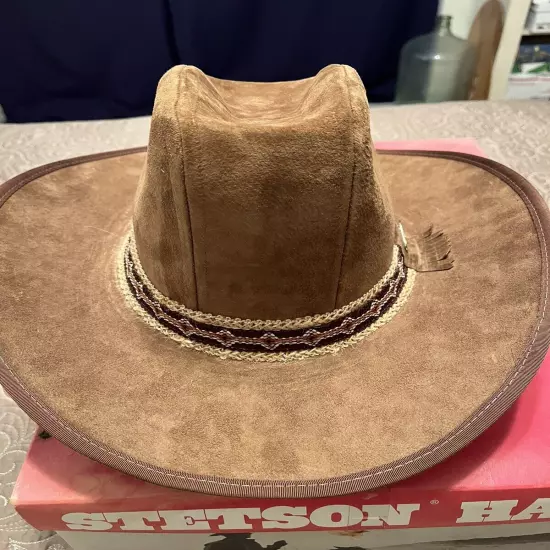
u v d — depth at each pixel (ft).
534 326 1.86
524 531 2.04
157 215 1.76
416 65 5.11
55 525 1.90
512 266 2.09
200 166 1.57
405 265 2.19
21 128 4.13
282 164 1.57
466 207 2.49
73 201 2.54
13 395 1.73
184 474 1.59
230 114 1.88
